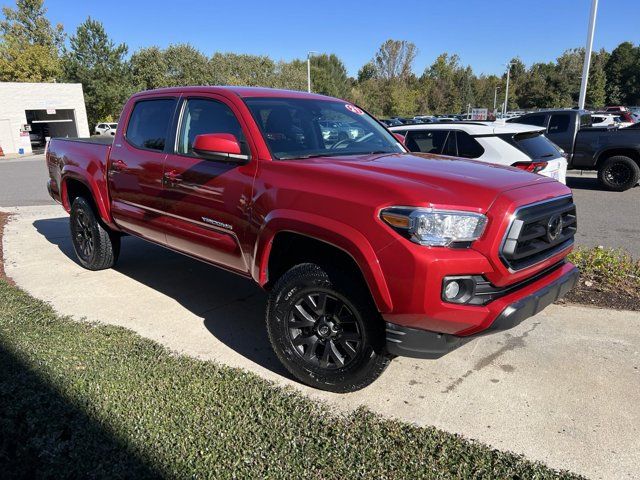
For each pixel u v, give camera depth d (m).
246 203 3.43
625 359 3.65
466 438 2.78
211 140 3.37
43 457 2.52
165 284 5.26
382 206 2.75
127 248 6.71
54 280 5.35
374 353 2.99
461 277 2.66
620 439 2.79
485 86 86.88
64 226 8.11
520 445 2.73
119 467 2.45
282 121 3.78
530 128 7.30
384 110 67.56
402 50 78.31
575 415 3.01
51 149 6.09
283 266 3.49
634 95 83.56
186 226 4.04
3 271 5.64
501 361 3.65
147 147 4.47
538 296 2.92
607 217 9.06
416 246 2.64
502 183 2.97
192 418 2.84
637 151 11.48
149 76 55.38
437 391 3.27
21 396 3.01
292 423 2.83
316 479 2.42
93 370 3.31
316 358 3.24
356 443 2.68
